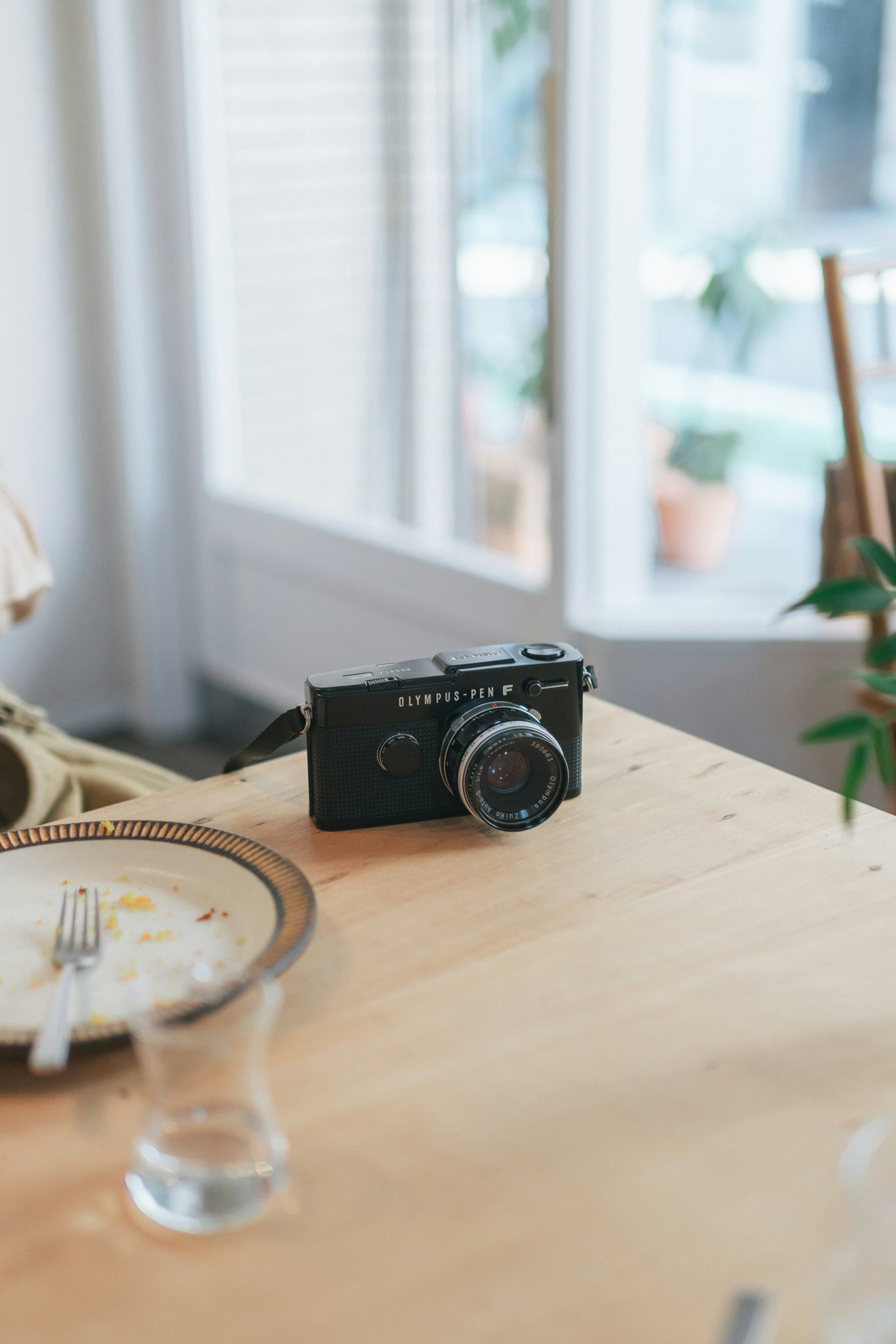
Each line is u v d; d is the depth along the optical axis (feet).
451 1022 2.60
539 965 2.70
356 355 6.59
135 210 6.97
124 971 2.68
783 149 5.44
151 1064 2.32
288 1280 2.26
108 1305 2.24
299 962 2.71
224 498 7.36
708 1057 2.54
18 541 4.93
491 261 5.87
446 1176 2.38
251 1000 2.41
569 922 2.79
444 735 3.01
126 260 7.00
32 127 6.73
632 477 5.78
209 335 7.16
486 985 2.67
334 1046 2.56
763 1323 2.18
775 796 3.14
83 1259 2.29
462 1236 2.31
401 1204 2.34
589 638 5.66
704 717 5.66
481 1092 2.49
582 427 5.55
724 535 5.86
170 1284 2.26
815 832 3.02
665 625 5.61
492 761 2.95
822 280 4.64
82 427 7.34
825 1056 2.54
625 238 5.44
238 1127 2.35
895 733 4.59
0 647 7.38
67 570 7.51
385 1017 2.61
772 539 5.85
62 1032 2.48
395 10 5.89
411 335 6.32
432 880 2.90
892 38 5.22
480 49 5.62
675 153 5.41
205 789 3.18
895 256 4.70
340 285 6.55
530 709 3.05
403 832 3.04
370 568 6.68
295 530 7.02
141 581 7.54
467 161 5.83
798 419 5.71
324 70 6.26
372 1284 2.25
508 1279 2.26
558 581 5.74
